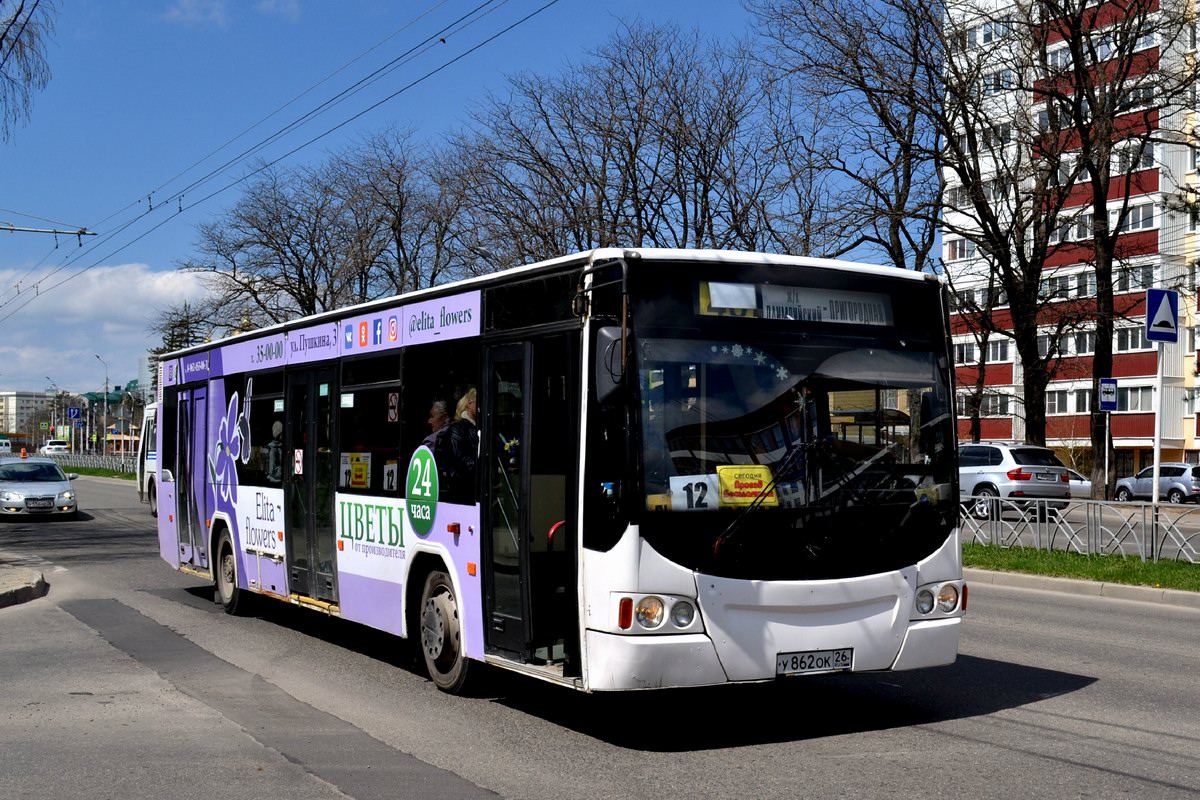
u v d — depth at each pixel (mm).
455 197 42406
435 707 7977
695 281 6812
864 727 7281
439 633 8430
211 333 50750
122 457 68312
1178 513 15289
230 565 12859
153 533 24781
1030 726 7262
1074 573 15172
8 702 8234
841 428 7039
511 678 9023
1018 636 10930
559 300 7191
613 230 36094
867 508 7004
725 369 6785
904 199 30672
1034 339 31688
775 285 7031
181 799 5832
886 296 7379
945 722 7402
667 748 6781
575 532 6766
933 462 7316
